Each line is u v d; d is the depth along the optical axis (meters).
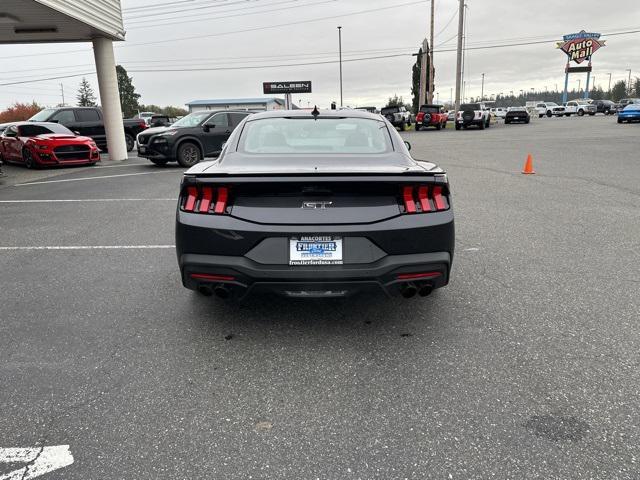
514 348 3.05
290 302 3.83
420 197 2.99
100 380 2.74
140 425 2.34
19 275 4.53
